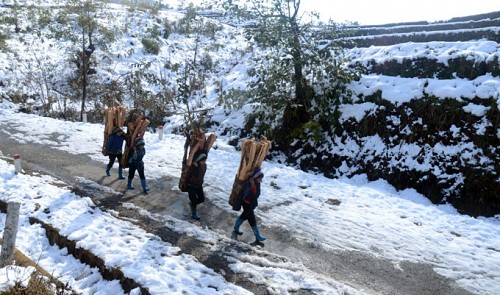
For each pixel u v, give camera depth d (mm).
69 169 11062
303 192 10438
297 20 14508
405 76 13617
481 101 11305
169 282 6055
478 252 7684
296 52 14180
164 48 26484
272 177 11414
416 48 14297
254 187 7461
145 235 7539
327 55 14375
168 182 10500
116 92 20859
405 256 7445
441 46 13797
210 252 7211
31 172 10641
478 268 7105
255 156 7445
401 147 12102
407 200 10203
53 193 9211
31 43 23891
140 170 9539
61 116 19078
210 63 25641
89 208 8570
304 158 13805
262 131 14930
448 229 8648
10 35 24078
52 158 11914
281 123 14711
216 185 10500
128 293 6059
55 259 7188
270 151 14617
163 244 7254
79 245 7070
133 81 21812
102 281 6473
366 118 13125
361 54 15898
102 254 6770
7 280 5617
